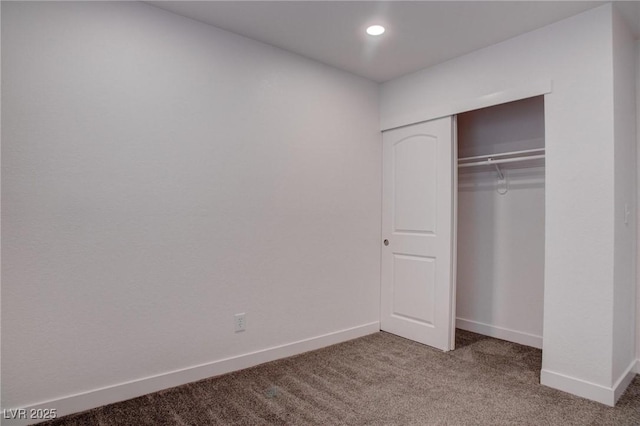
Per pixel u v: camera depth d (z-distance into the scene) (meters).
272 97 2.87
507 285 3.40
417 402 2.25
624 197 2.41
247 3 2.29
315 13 2.40
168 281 2.39
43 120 1.98
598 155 2.28
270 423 2.01
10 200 1.90
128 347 2.25
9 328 1.90
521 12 2.35
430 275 3.21
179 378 2.43
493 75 2.80
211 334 2.57
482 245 3.59
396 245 3.50
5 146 1.88
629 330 2.55
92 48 2.12
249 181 2.75
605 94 2.26
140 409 2.13
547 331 2.47
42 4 1.98
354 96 3.42
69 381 2.06
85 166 2.10
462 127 3.76
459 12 2.36
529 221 3.27
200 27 2.53
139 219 2.28
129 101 2.25
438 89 3.16
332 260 3.25
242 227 2.71
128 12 2.25
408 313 3.39
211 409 2.14
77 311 2.08
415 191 3.34
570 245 2.38
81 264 2.09
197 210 2.50
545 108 2.52
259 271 2.80
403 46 2.85
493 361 2.88
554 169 2.46
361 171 3.47
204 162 2.54
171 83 2.40
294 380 2.53
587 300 2.31
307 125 3.08
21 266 1.93
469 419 2.07
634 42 2.62
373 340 3.35
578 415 2.12
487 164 3.37
